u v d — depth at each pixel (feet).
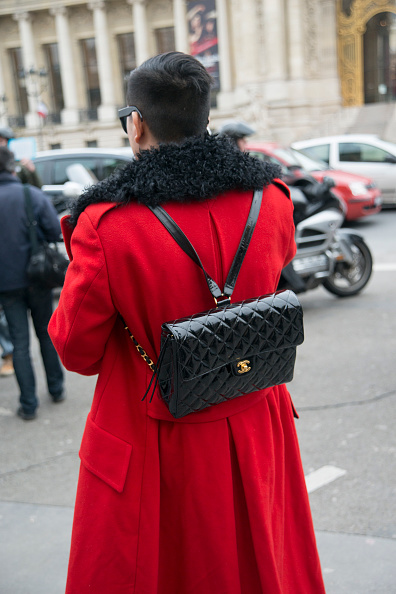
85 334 4.42
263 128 101.76
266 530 4.64
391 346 16.66
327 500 9.66
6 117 140.46
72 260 4.40
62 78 137.69
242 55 106.32
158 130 4.58
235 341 4.36
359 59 103.50
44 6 132.77
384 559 8.14
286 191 5.07
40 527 9.53
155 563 4.55
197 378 4.26
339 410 12.90
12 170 12.96
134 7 125.70
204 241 4.42
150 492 4.54
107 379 4.71
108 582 4.56
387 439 11.47
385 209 44.73
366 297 22.06
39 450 12.28
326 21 102.89
